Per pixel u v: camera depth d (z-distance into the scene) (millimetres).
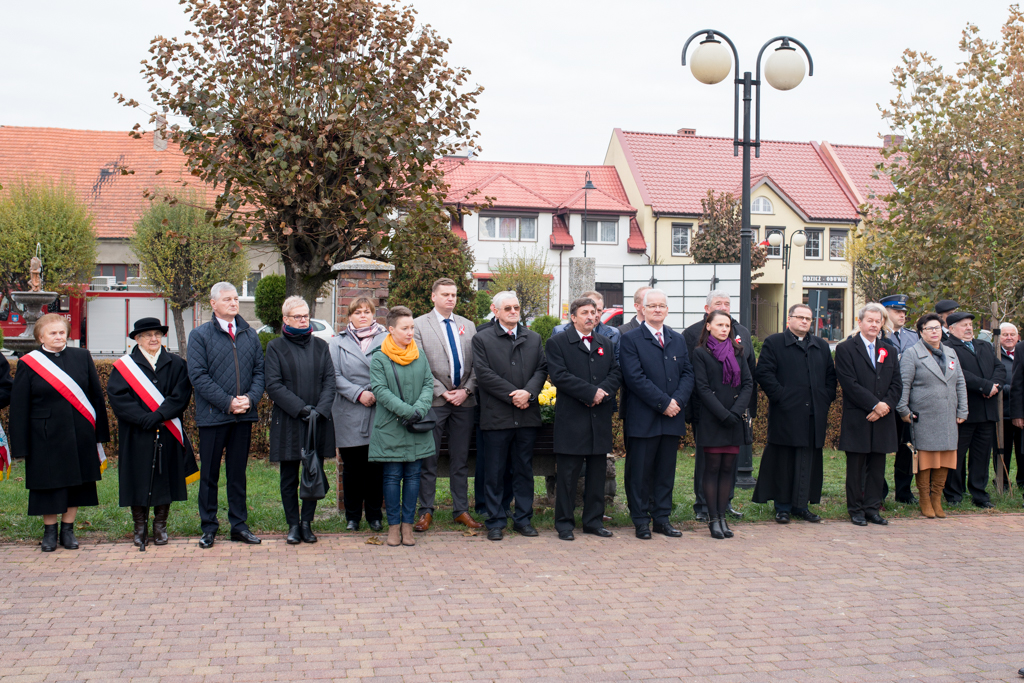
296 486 6418
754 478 9188
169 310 27500
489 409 6664
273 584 5328
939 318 7984
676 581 5582
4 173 31469
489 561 5996
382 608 4914
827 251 39906
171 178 31531
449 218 11461
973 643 4539
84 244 25859
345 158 10211
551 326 17297
